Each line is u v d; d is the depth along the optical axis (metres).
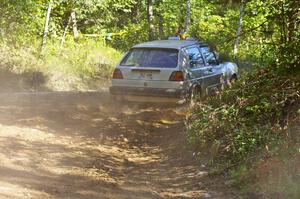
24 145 8.84
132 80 12.93
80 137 10.12
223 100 11.22
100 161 8.51
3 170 7.20
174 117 12.35
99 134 10.52
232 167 7.99
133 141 10.28
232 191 7.14
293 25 10.07
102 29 32.88
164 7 36.00
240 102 10.03
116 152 9.35
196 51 13.81
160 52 13.02
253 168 7.52
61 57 23.94
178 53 12.90
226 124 9.49
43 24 24.83
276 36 10.66
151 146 10.01
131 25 34.66
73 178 7.35
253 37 12.85
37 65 21.28
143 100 13.05
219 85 14.73
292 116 8.94
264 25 11.16
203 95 13.59
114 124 11.47
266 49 11.20
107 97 14.63
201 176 7.93
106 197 6.66
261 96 9.88
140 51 13.20
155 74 12.73
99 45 28.77
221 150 8.72
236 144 8.59
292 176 6.93
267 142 8.20
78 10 27.02
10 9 21.64
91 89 22.09
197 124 10.00
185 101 12.77
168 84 12.61
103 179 7.50
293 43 9.87
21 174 7.15
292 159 7.29
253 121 9.39
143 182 7.62
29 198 6.17
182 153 9.29
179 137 10.31
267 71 10.92
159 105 13.17
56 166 7.87
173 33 33.09
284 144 7.72
